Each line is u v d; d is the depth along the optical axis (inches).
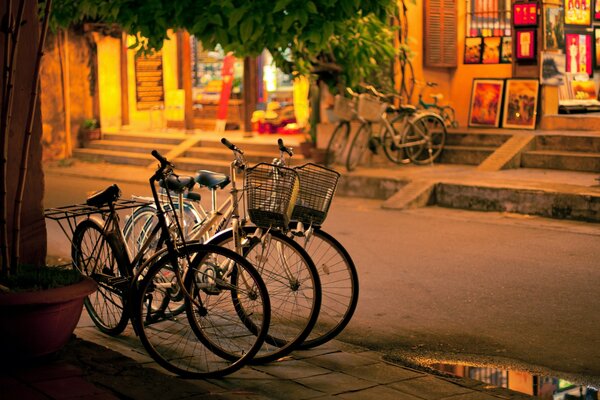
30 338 184.1
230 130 751.7
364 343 242.1
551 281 306.5
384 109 534.9
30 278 192.4
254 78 662.5
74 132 726.5
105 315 254.1
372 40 550.0
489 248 363.3
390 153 568.7
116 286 229.6
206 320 239.1
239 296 221.9
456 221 429.4
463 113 627.5
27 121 202.1
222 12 452.1
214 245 207.6
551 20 580.7
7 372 185.6
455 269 327.3
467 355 231.1
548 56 581.3
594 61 631.2
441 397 193.8
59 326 187.5
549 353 231.8
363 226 420.2
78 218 435.2
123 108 746.8
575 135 529.0
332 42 532.4
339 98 534.6
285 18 439.2
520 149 535.5
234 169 224.2
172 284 221.9
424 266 332.8
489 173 512.7
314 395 192.7
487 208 455.5
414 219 436.8
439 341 243.4
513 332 250.4
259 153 620.1
